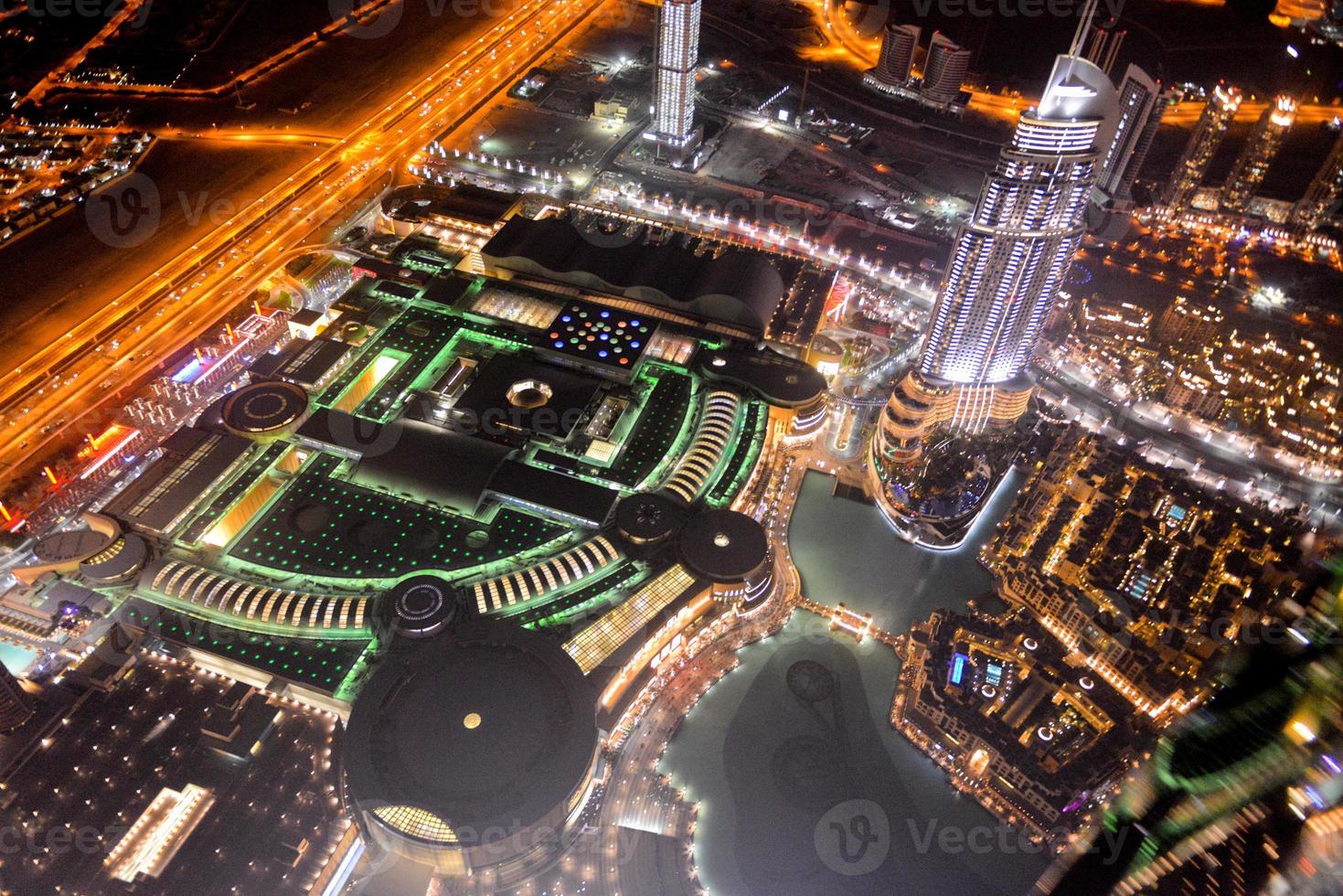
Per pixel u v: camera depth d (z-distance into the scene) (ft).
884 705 624.18
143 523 646.74
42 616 611.88
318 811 517.14
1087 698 588.91
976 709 589.32
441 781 508.12
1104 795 544.21
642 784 576.61
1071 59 622.54
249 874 489.26
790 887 532.32
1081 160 642.63
